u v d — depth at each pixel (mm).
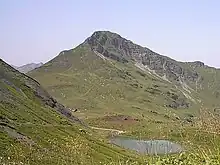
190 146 16766
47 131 102875
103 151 103000
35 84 156000
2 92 119875
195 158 16000
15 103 117188
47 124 112750
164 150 19422
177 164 16594
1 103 109375
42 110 129500
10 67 155750
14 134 84375
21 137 85062
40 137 93188
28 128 97000
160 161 17422
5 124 88562
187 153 16875
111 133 187125
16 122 97875
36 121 109875
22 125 97312
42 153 78438
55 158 77750
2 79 136500
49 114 129000
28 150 76188
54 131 107188
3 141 74938
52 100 156375
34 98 141750
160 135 26344
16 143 78188
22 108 115875
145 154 20047
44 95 153375
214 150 15258
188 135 17812
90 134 130750
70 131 117562
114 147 117812
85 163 81000
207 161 14961
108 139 160375
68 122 130625
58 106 155875
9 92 124188
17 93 130625
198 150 15992
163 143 21453
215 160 14852
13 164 61781
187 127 23078
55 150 86562
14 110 109375
